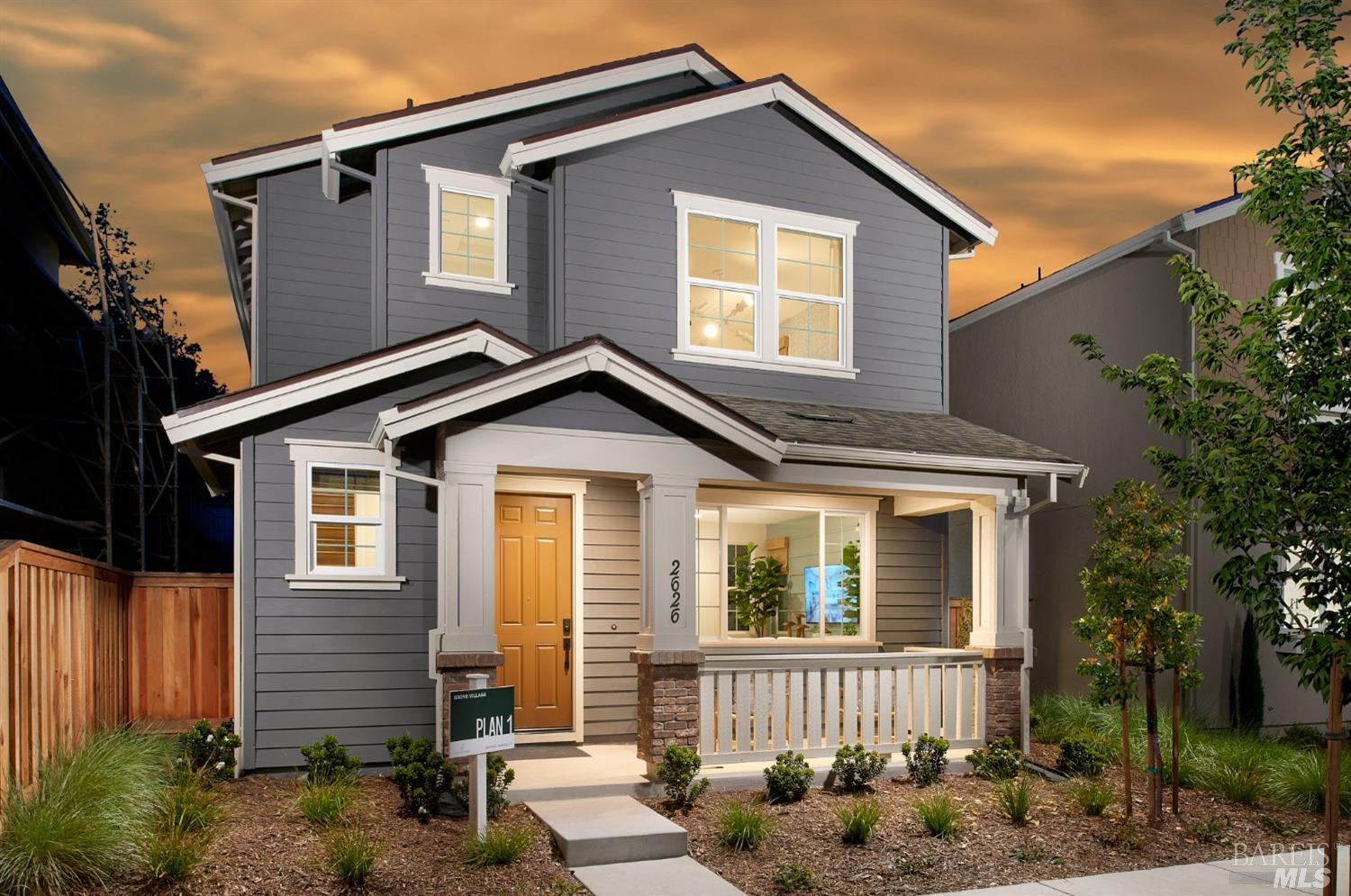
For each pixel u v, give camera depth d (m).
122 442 21.20
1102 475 14.65
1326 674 6.02
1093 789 8.91
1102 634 8.80
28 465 19.42
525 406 9.17
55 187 18.05
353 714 10.06
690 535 9.55
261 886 6.29
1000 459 10.66
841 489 10.71
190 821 7.30
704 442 9.73
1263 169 6.34
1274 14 6.25
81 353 20.56
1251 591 6.23
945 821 7.98
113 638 10.80
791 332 12.54
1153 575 8.48
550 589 11.14
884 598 12.64
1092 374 14.98
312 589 10.06
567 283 11.14
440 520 8.91
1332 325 5.79
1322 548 5.93
